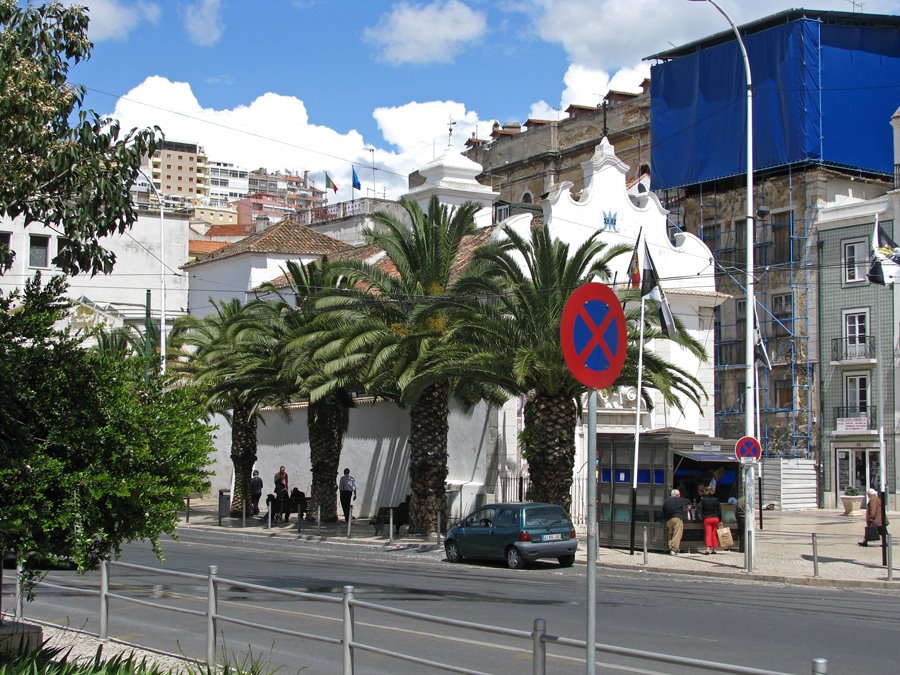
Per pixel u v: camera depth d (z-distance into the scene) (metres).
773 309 52.03
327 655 12.48
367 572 23.33
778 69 51.62
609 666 10.74
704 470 30.17
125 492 8.95
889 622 15.95
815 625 15.45
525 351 26.89
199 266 61.50
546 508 26.19
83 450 9.23
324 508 39.47
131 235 61.88
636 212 41.28
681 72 55.78
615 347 7.38
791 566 25.25
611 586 21.25
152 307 61.62
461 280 30.23
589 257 28.42
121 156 13.90
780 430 50.47
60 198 13.80
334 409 38.69
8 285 53.78
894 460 46.16
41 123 13.31
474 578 22.62
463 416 39.12
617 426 39.34
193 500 56.38
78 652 12.03
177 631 14.13
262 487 47.94
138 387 10.03
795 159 50.75
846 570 24.23
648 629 14.77
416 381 29.61
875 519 29.89
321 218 69.94
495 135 69.69
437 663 8.92
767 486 47.50
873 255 35.19
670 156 56.09
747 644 13.55
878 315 47.22
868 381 47.44
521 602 17.78
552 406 28.94
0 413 9.09
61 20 14.25
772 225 52.25
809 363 49.69
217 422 57.03
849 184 51.94
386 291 32.09
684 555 27.83
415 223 32.34
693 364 41.53
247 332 39.06
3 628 10.36
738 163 52.97
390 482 41.88
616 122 60.38
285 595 10.44
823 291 49.50
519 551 25.38
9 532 8.79
